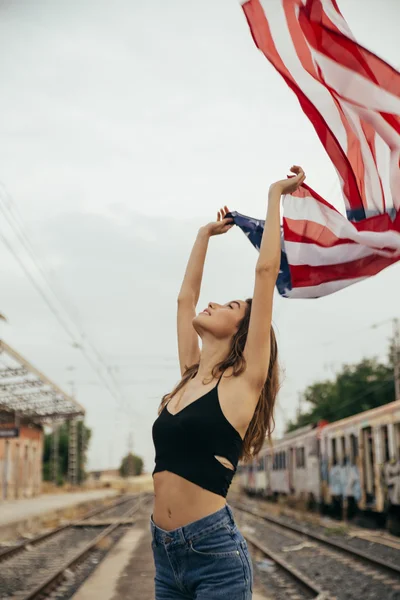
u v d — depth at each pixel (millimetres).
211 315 3094
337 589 10375
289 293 3951
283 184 3203
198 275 3688
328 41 3961
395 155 3857
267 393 3227
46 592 10070
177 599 2826
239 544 2779
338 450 24234
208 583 2709
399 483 17359
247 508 36094
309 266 3912
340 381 50375
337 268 3889
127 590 9789
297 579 10727
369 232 3836
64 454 81625
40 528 24016
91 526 24516
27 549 16375
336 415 48594
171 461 2805
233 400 2850
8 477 41188
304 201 3969
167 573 2818
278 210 3146
